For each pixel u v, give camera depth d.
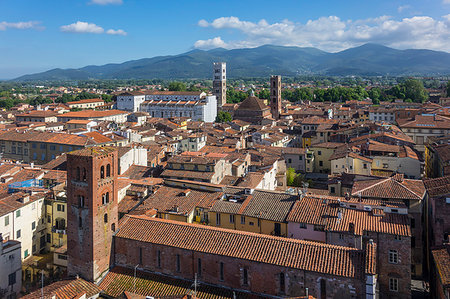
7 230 86.62
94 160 67.06
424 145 157.75
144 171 120.44
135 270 67.81
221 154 125.19
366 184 89.75
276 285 58.69
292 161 158.25
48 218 97.62
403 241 67.06
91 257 67.94
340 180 103.06
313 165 160.12
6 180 111.25
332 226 70.19
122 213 88.06
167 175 109.81
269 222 75.94
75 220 69.38
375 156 125.62
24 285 82.50
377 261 68.56
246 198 83.12
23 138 173.50
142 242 68.44
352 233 68.31
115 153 71.88
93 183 67.06
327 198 78.88
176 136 197.75
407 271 67.12
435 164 123.38
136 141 178.75
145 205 86.19
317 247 59.50
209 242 64.38
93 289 65.75
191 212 82.69
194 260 64.06
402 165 122.94
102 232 69.19
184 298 55.56
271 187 121.88
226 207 81.00
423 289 76.56
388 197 81.00
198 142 176.88
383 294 68.56
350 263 55.97
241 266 60.75
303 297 51.62
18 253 81.31
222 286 62.22
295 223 73.50
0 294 77.25
